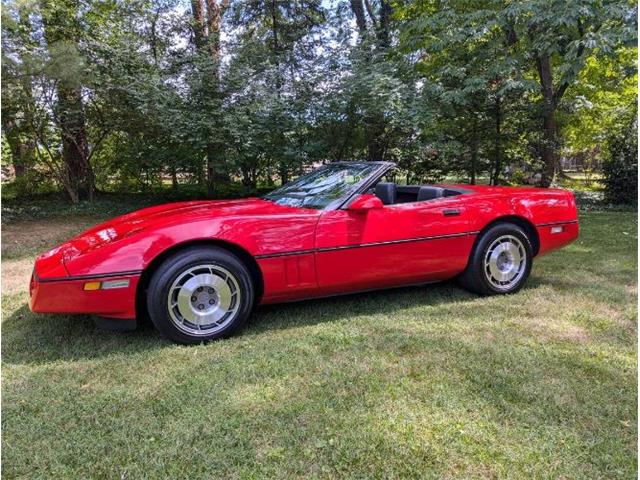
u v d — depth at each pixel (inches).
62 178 384.8
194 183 412.8
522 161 419.8
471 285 142.6
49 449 68.9
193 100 335.0
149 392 85.3
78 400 82.6
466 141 389.4
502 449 68.1
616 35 312.8
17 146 367.2
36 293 98.7
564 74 353.4
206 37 431.5
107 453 68.0
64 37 359.9
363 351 102.4
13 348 106.0
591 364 95.6
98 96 351.3
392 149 364.2
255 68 366.6
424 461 65.6
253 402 81.4
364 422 74.8
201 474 63.3
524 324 119.0
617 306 132.4
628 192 411.5
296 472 63.7
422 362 96.5
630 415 77.2
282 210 123.9
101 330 116.9
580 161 965.2
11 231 274.1
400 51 412.5
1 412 78.5
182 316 106.4
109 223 131.2
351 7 527.5
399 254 127.2
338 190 128.3
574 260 188.9
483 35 369.7
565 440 70.5
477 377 89.6
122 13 418.0
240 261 112.4
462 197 140.5
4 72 277.4
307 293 119.5
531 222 146.9
